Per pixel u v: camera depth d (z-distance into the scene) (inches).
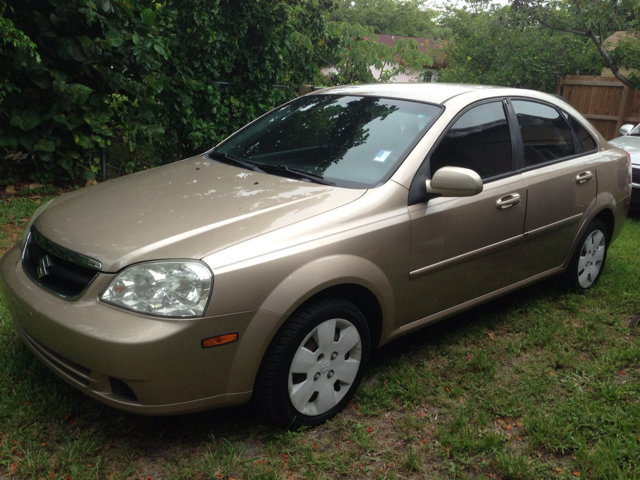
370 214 113.9
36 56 216.4
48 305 98.0
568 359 138.7
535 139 156.9
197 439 106.0
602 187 175.9
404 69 433.1
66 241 103.0
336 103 150.3
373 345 124.3
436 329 154.5
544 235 156.7
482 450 106.3
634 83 429.1
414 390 122.4
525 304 171.8
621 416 116.4
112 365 89.9
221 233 100.3
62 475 93.7
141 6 258.5
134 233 101.4
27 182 251.6
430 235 123.4
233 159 142.4
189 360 92.3
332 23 377.7
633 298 179.9
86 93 236.1
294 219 106.3
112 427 107.4
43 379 118.6
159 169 142.4
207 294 92.4
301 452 103.4
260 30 312.7
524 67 531.8
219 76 312.0
